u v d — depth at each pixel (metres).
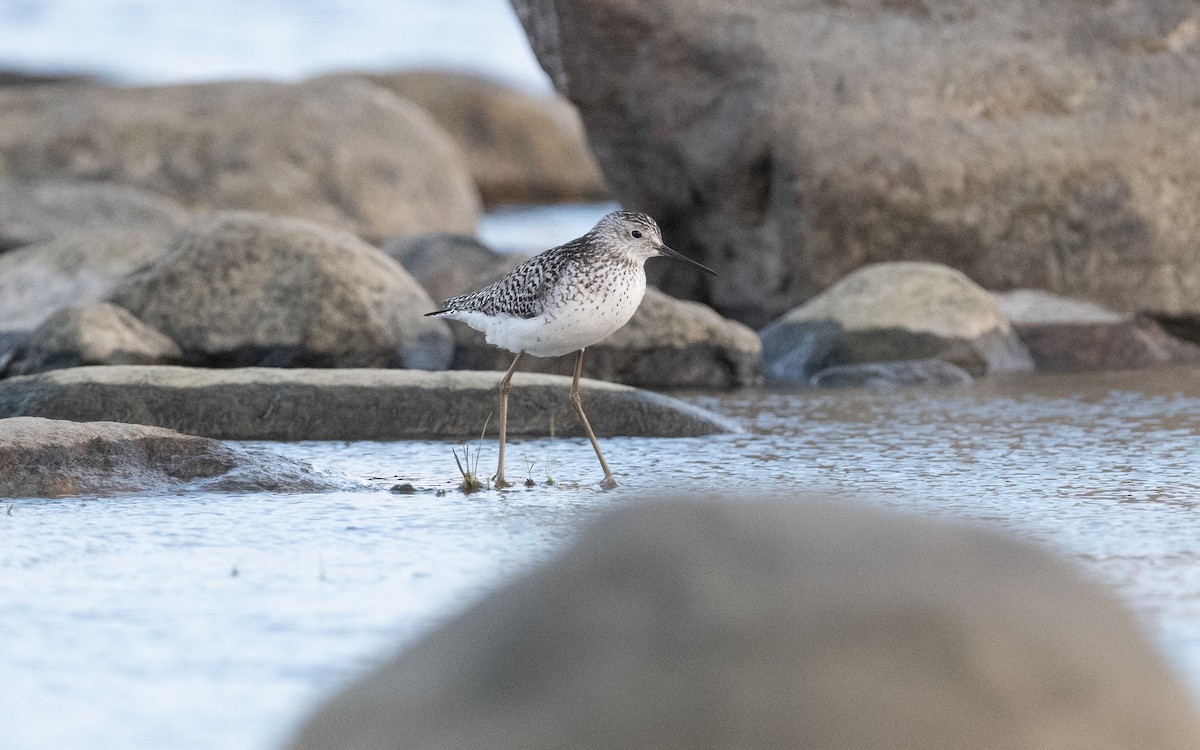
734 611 3.27
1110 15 17.69
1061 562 3.51
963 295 16.83
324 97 31.77
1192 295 17.73
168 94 31.53
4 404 11.95
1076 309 17.72
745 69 17.66
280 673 5.57
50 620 6.29
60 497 9.10
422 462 10.86
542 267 10.28
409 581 6.96
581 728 3.18
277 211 30.08
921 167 17.45
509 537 7.99
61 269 17.70
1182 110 17.56
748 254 18.47
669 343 15.63
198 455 9.67
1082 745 3.15
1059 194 17.61
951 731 3.12
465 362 16.08
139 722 5.06
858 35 17.69
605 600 3.36
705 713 3.15
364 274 15.70
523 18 18.61
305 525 8.34
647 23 17.72
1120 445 11.30
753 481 9.89
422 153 31.77
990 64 17.58
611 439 11.93
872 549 3.41
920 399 14.29
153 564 7.34
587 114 18.44
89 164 29.92
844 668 3.17
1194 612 6.28
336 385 12.19
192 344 15.34
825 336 16.62
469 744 3.24
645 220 10.43
